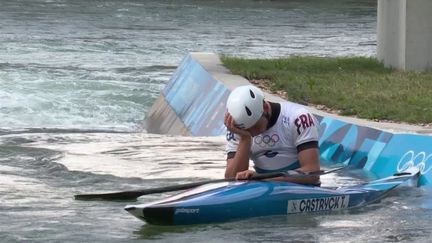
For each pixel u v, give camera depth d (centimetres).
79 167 4447
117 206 3547
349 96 5766
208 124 5806
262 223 3188
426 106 5288
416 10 6975
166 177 4194
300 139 3241
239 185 3256
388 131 4353
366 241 2981
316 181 3438
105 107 7744
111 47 12788
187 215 3125
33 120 7131
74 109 7612
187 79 7138
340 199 3422
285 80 6550
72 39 13725
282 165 3300
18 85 8675
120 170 4369
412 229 3138
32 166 4534
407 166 4050
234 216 3194
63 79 9162
